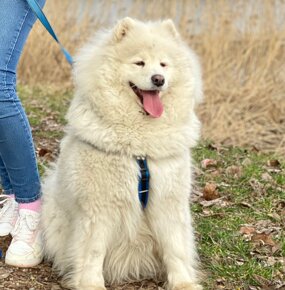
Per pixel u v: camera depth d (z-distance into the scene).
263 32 8.88
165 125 3.19
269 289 3.35
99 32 3.50
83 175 3.12
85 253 3.21
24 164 3.50
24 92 8.61
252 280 3.47
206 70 8.62
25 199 3.59
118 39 3.27
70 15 9.73
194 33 9.23
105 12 9.76
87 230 3.20
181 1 9.53
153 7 9.58
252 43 8.74
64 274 3.44
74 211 3.26
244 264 3.63
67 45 9.58
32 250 3.55
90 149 3.12
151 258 3.46
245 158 6.04
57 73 9.73
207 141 6.74
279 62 8.74
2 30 3.27
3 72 3.28
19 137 3.41
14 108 3.35
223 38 8.88
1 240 3.82
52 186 3.54
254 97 8.17
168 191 3.18
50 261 3.65
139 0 9.71
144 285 3.40
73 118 3.24
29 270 3.52
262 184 5.20
